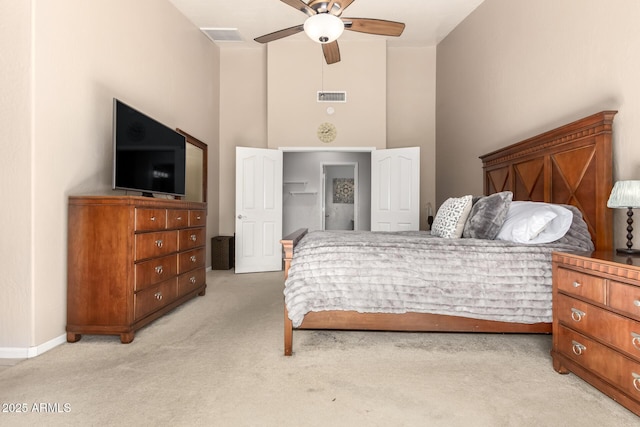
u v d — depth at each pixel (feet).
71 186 8.29
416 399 5.56
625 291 5.11
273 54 17.99
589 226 8.05
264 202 17.71
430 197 18.61
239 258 17.11
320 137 17.93
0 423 4.89
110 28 9.82
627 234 7.05
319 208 24.17
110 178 9.80
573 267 6.24
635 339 4.93
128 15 10.71
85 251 8.02
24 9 7.23
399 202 16.99
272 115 18.03
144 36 11.63
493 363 6.93
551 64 9.87
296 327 7.39
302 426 4.84
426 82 18.62
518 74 11.43
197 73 16.06
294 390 5.83
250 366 6.76
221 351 7.50
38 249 7.37
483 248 7.34
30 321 7.23
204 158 16.87
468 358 7.17
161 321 9.59
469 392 5.79
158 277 9.25
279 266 17.99
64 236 8.04
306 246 7.56
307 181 24.17
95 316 7.99
